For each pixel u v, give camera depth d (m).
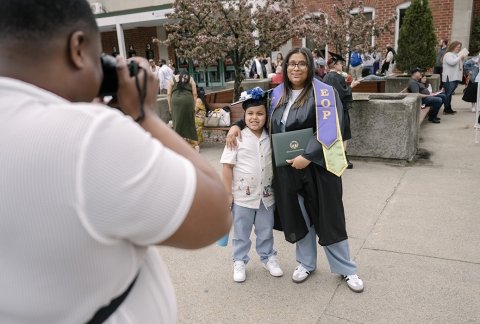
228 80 18.16
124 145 0.77
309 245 3.07
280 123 2.85
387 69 13.52
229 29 7.52
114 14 16.20
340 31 9.28
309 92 2.78
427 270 3.17
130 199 0.77
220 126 7.50
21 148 0.74
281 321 2.69
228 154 3.00
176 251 3.69
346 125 5.04
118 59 0.95
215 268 3.39
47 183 0.73
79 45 0.85
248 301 2.92
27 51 0.80
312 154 2.69
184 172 0.84
